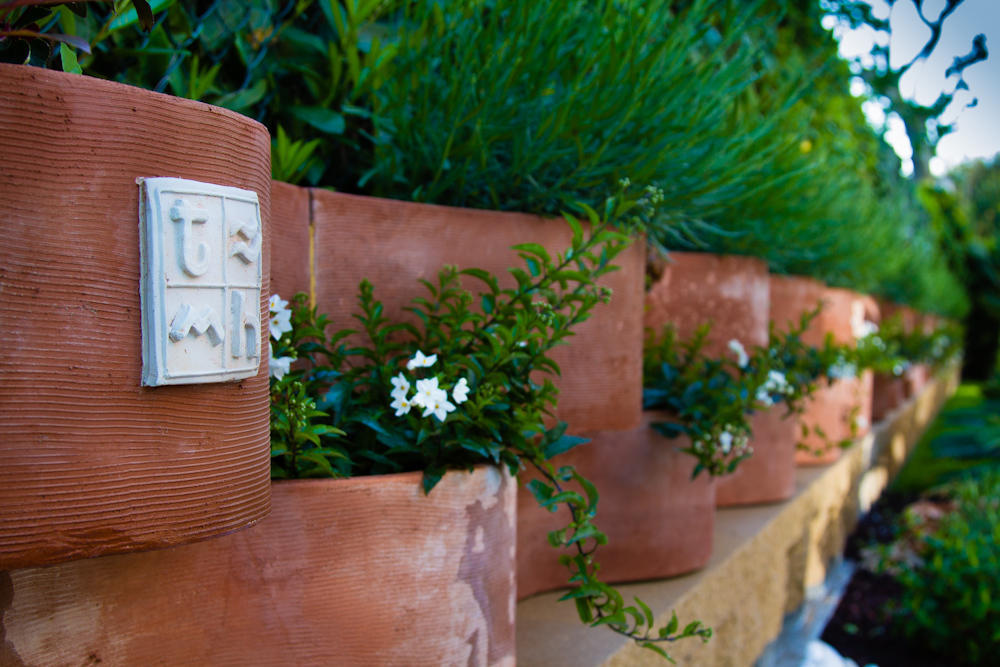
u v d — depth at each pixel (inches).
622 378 68.7
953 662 130.8
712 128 72.4
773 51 127.0
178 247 29.7
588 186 65.9
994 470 225.6
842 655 131.2
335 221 54.3
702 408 79.3
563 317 53.9
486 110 63.7
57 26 49.9
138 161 29.1
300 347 50.0
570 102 59.7
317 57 75.6
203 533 31.4
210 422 31.5
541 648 64.2
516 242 62.4
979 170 565.3
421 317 54.7
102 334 28.4
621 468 78.2
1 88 26.2
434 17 67.5
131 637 36.7
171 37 65.8
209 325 30.6
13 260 26.6
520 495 72.1
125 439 29.0
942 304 361.4
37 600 33.9
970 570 129.0
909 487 244.2
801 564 131.8
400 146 67.2
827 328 147.3
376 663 44.3
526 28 61.6
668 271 93.3
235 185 32.5
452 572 47.1
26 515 27.0
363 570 43.7
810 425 154.9
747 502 118.4
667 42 65.7
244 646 40.3
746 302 99.5
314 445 47.8
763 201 87.5
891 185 211.8
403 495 44.9
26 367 26.9
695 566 84.2
